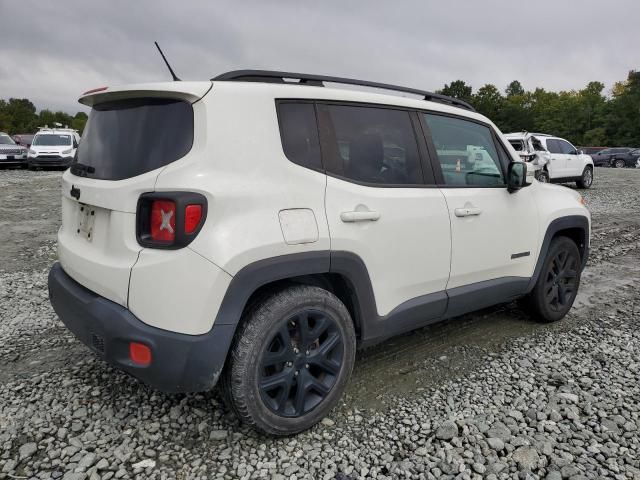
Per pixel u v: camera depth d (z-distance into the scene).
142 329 2.35
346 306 3.04
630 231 9.21
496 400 3.14
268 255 2.47
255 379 2.50
